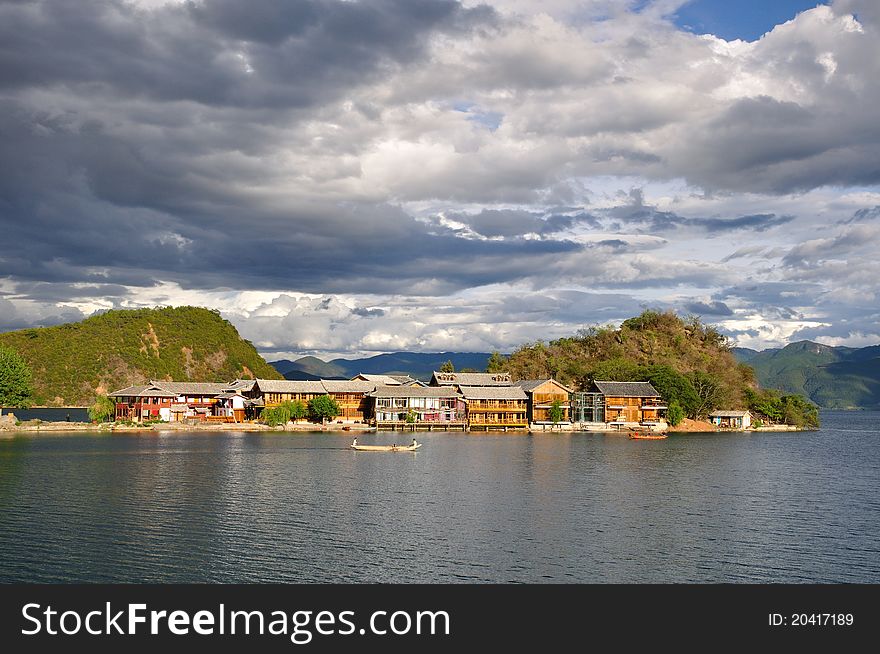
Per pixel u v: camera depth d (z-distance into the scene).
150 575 47.81
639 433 167.25
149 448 119.94
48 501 69.00
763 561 51.94
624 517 64.56
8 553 51.31
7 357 163.12
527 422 186.38
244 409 186.88
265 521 61.25
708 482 87.19
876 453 130.00
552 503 70.94
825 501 74.00
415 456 112.81
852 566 51.03
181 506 67.19
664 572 49.59
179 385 189.88
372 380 198.25
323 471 92.38
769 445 147.88
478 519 62.94
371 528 59.12
